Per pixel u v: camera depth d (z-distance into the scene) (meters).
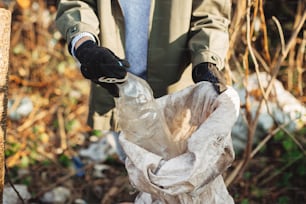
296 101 3.25
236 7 2.45
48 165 3.24
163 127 1.57
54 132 3.70
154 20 1.94
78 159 3.32
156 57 1.97
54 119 3.83
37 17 4.27
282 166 3.07
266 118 3.16
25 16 4.23
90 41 1.69
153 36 1.95
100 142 3.53
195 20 1.93
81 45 1.68
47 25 4.31
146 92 1.56
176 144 1.60
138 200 1.69
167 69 1.98
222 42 1.84
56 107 3.93
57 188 3.01
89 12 1.87
